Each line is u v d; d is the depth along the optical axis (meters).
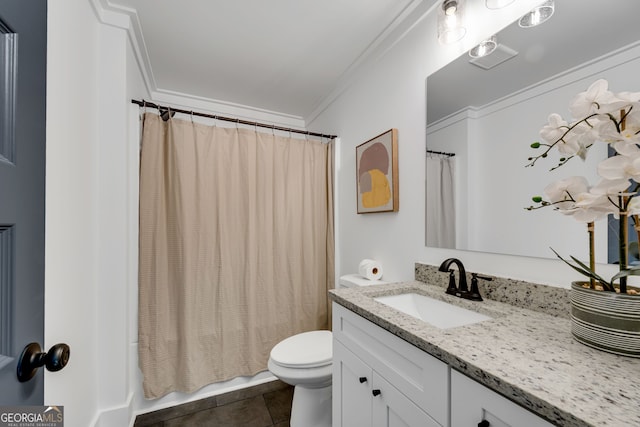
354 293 1.13
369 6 1.38
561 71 0.86
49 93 0.92
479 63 1.10
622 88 0.74
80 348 1.15
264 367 1.93
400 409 0.76
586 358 0.57
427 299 1.17
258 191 1.98
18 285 0.50
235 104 2.59
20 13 0.51
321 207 2.24
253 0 1.35
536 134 0.92
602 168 0.56
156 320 1.62
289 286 2.07
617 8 0.75
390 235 1.61
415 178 1.43
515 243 0.97
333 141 2.25
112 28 1.39
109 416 1.33
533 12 0.93
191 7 1.39
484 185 1.08
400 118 1.53
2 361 0.46
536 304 0.89
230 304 1.83
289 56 1.82
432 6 1.32
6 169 0.47
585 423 0.38
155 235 1.64
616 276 0.58
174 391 1.66
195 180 1.75
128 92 1.47
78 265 1.13
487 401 0.53
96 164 1.33
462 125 1.17
